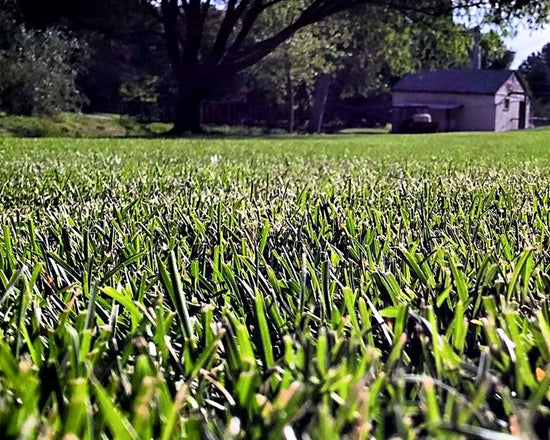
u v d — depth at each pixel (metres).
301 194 2.94
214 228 1.96
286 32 28.33
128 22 28.50
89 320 0.94
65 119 27.95
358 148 12.28
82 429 0.65
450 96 51.81
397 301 1.17
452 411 0.73
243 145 12.86
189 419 0.69
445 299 1.18
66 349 0.88
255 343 0.98
